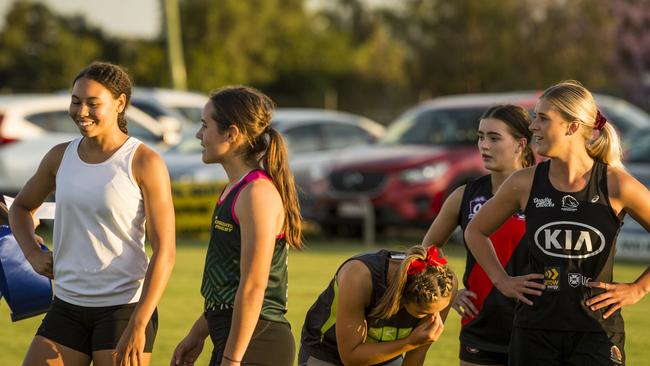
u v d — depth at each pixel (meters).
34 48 121.88
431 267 10.00
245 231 10.00
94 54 114.12
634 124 37.12
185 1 115.56
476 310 11.95
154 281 10.59
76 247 10.80
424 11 94.50
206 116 10.41
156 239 10.71
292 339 10.51
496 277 10.50
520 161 12.05
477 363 11.99
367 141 40.31
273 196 10.12
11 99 38.88
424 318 10.45
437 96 94.62
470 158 33.06
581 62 86.69
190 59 104.06
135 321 10.48
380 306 10.12
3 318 20.14
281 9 125.88
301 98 111.12
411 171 32.81
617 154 10.13
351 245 33.38
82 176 10.75
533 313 10.20
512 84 89.88
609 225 10.02
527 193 10.32
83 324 10.90
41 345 10.86
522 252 11.66
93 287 10.79
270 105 10.51
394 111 97.81
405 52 97.94
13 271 11.79
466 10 92.06
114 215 10.69
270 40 118.94
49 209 12.19
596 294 10.01
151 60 96.44
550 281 10.07
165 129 38.34
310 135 38.81
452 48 92.38
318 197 34.53
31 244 11.40
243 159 10.42
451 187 32.66
